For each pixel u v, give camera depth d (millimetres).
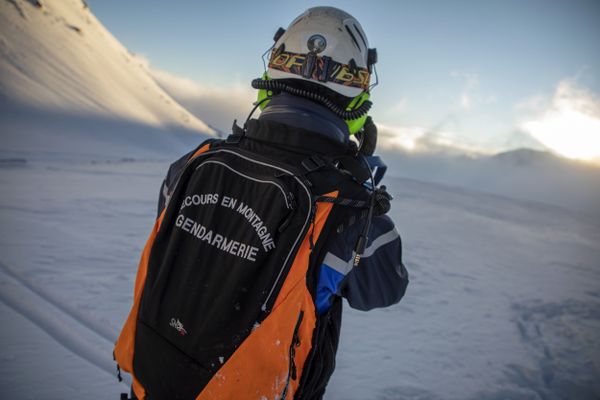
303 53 942
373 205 854
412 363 2863
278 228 803
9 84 68000
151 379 857
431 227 10133
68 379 2127
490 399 2580
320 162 867
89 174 14141
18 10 97375
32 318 2727
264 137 940
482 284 5250
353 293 930
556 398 2701
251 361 781
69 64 93062
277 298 787
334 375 2572
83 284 3379
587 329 4000
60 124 62844
